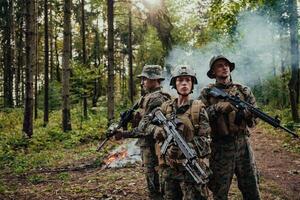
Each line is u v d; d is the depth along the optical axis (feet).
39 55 154.81
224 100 17.25
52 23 136.87
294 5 61.00
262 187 26.37
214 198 17.98
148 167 20.26
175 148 15.33
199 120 15.62
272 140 50.83
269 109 95.81
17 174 33.88
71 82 76.59
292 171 31.91
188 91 15.81
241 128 17.38
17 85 126.21
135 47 141.18
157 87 20.93
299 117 66.33
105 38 154.61
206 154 15.43
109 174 30.73
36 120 87.97
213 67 18.01
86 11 127.75
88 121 74.84
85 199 24.25
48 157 41.27
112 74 59.62
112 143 47.03
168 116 15.96
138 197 23.88
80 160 38.73
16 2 120.67
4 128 74.38
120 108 99.60
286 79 98.68
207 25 134.72
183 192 15.57
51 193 26.12
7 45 127.24
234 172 18.13
